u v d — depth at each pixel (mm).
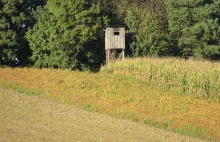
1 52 192750
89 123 105188
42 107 117375
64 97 130125
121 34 189250
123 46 188875
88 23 194625
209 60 195875
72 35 188500
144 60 168125
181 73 151375
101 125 104188
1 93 130000
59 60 190500
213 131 106312
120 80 157875
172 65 159375
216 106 131625
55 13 192625
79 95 135000
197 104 132875
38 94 132250
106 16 199750
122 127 104188
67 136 90812
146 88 149500
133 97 135750
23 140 84750
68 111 115750
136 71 162625
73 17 192500
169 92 146500
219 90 142375
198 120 115375
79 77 157625
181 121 113500
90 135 93750
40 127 96562
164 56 192750
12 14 196375
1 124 96250
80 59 193500
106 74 166375
